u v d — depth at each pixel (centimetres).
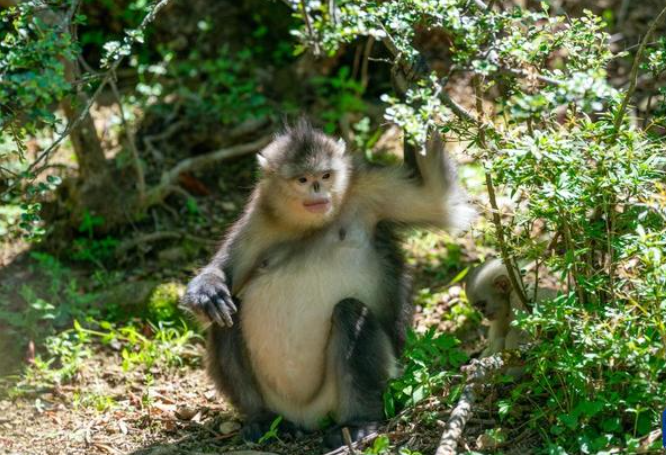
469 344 1195
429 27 855
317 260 985
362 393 964
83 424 1077
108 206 1512
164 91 1773
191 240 1506
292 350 989
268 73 1812
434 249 1434
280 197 987
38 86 776
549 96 736
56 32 854
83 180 1505
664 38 946
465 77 1656
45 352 1278
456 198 1002
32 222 888
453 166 1005
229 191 1628
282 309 986
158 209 1566
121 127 1698
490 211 898
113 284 1417
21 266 1461
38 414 1113
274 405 1029
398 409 977
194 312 978
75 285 1373
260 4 1856
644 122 987
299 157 972
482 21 829
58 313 1278
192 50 1848
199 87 1786
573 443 824
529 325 830
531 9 1648
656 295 767
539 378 869
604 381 828
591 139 882
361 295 990
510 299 1056
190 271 1447
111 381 1189
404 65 939
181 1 1870
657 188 819
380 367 970
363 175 1001
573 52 865
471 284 1094
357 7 831
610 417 824
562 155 789
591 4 1700
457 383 975
